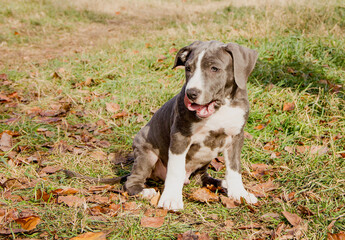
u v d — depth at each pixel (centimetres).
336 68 586
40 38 993
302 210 285
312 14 755
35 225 253
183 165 306
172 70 623
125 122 479
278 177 352
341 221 270
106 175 372
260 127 454
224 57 297
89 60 691
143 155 346
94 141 439
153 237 254
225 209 297
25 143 418
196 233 258
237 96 308
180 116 302
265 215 282
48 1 1299
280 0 934
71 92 570
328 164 356
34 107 523
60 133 448
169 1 1588
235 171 320
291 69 570
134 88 570
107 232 255
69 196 298
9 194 302
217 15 1050
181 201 298
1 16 1109
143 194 319
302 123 436
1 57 804
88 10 1306
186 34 828
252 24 776
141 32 1000
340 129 428
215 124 304
